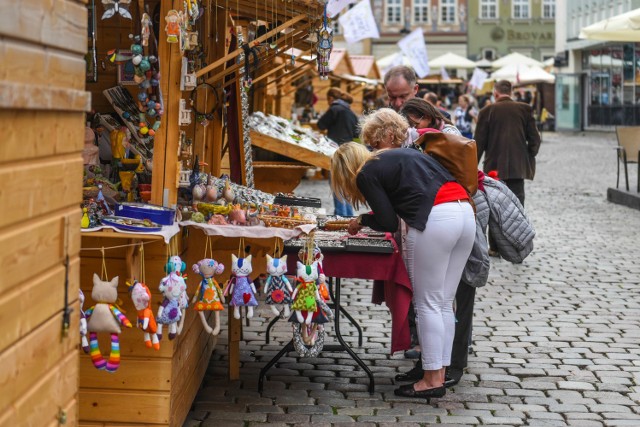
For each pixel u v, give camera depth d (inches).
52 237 113.9
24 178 103.4
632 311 318.7
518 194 424.5
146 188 199.9
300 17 237.1
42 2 106.2
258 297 323.0
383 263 216.4
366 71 1167.0
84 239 183.2
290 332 287.3
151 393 187.0
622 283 366.0
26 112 102.9
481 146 426.6
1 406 98.3
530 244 236.4
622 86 1653.5
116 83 232.8
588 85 1824.6
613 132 1706.4
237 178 273.9
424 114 229.0
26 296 105.3
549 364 254.5
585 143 1422.2
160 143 192.4
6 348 99.7
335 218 250.8
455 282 218.5
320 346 221.9
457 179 212.2
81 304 154.6
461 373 235.5
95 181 199.0
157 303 187.2
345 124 525.3
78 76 122.2
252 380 237.8
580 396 227.8
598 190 722.2
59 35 112.7
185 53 222.4
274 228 201.0
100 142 219.9
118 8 179.3
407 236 212.7
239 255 200.7
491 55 2834.6
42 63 107.2
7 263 99.2
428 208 207.5
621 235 491.2
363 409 215.8
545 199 664.4
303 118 809.5
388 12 2903.5
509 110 419.2
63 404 121.2
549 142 1461.6
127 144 211.3
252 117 420.8
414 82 263.4
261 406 217.0
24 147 102.7
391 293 219.3
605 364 255.1
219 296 193.5
